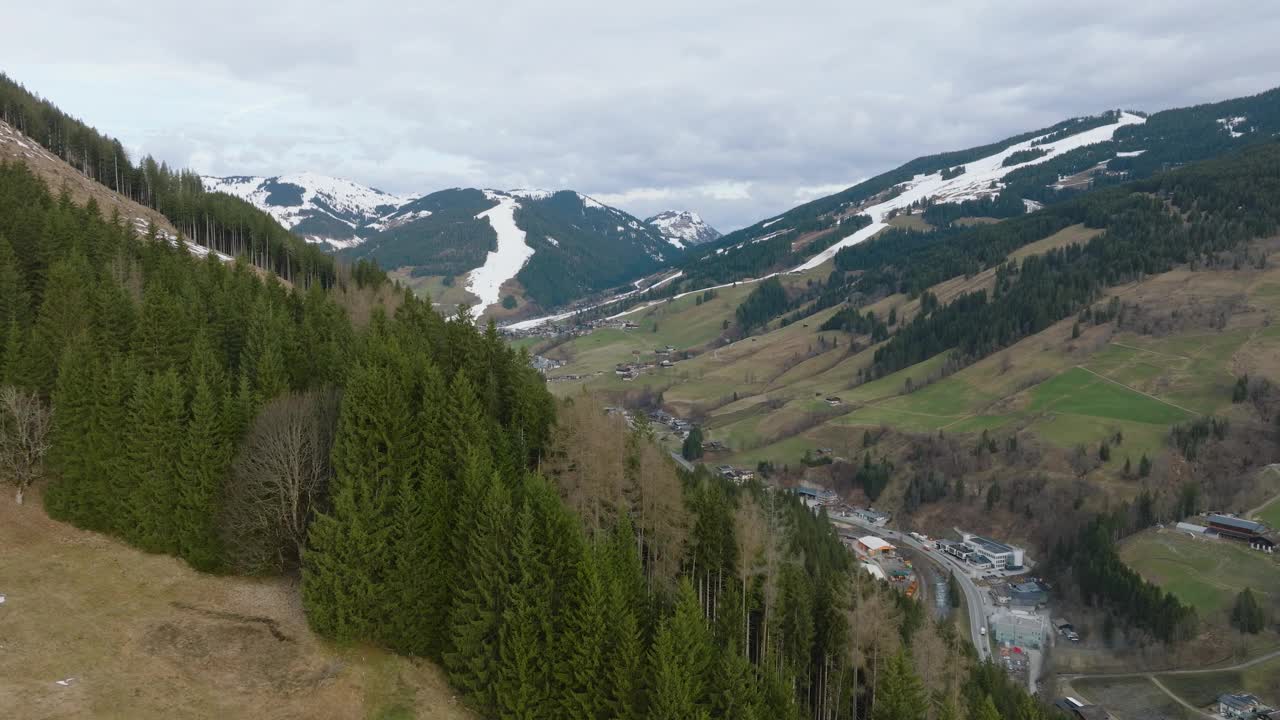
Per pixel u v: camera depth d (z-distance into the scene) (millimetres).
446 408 51969
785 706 42719
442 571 46469
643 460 61969
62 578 46094
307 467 50500
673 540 59594
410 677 43719
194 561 49281
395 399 48688
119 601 44938
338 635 43219
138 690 37625
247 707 38312
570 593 42531
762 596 58531
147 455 50469
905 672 44812
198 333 61844
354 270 153000
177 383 51969
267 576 50219
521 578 42906
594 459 59906
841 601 59781
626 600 43344
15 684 36000
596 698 40094
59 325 63562
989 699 44531
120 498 51344
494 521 43625
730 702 39625
